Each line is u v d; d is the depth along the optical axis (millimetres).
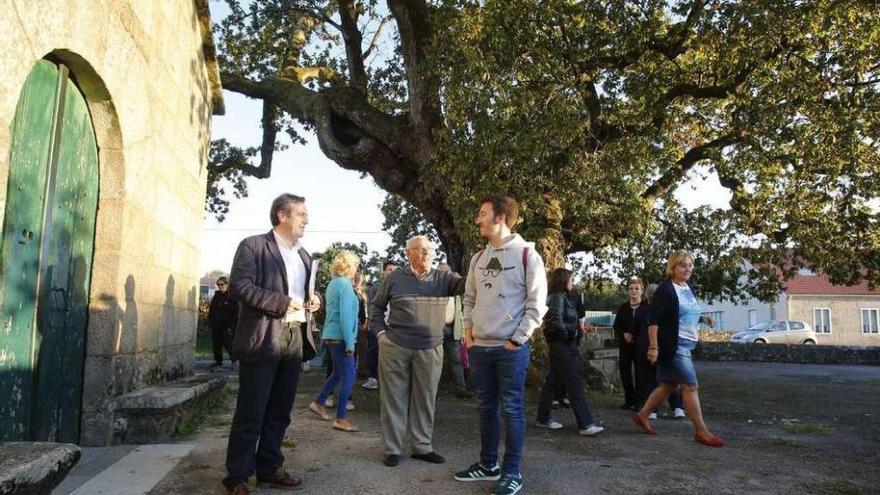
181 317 8055
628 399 8914
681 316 6500
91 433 5363
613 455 5754
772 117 10391
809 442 6551
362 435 6445
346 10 13891
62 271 4855
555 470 5109
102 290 5426
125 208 5562
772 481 4898
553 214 11312
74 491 4145
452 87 9820
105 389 5398
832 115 10250
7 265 3967
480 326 4586
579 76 11031
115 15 5133
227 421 7078
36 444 3072
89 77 4852
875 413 8781
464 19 10055
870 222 12164
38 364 4484
